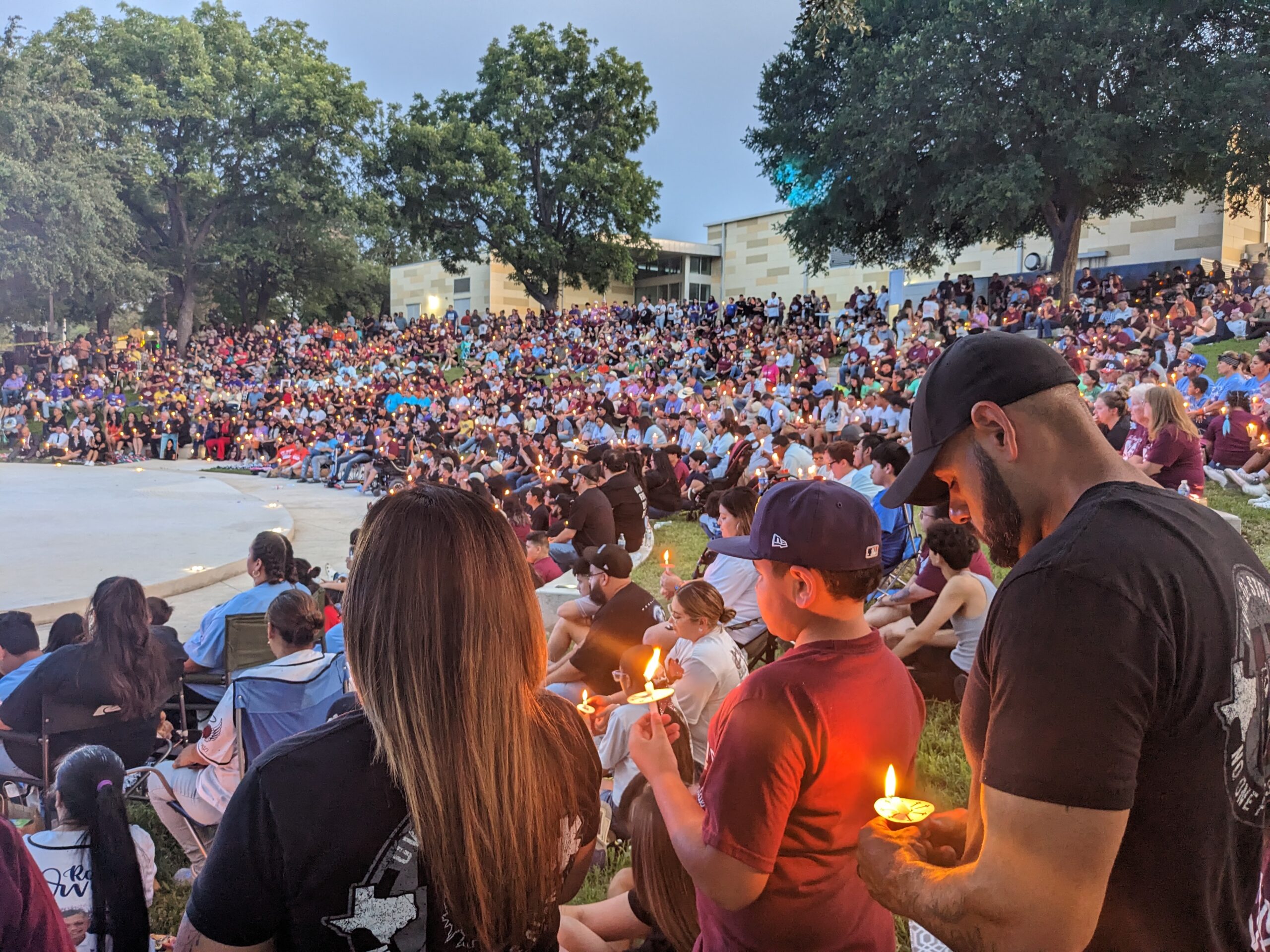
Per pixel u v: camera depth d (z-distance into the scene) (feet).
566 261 162.30
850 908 6.07
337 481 70.74
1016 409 4.20
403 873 3.96
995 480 4.29
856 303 116.47
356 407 98.78
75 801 8.82
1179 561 3.58
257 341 149.18
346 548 38.99
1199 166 85.76
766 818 5.58
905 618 18.60
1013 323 86.33
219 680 16.53
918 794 6.74
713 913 6.40
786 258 173.27
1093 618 3.46
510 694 4.26
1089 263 127.65
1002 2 87.92
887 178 95.45
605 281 165.99
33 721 13.00
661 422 61.46
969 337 4.52
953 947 3.80
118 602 13.24
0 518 43.16
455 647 4.08
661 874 7.68
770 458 40.78
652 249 169.17
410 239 161.27
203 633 16.69
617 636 14.75
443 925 4.06
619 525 32.60
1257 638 3.70
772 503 6.37
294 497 63.16
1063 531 3.77
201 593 29.55
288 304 205.05
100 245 120.06
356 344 148.25
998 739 3.63
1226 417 35.55
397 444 70.23
